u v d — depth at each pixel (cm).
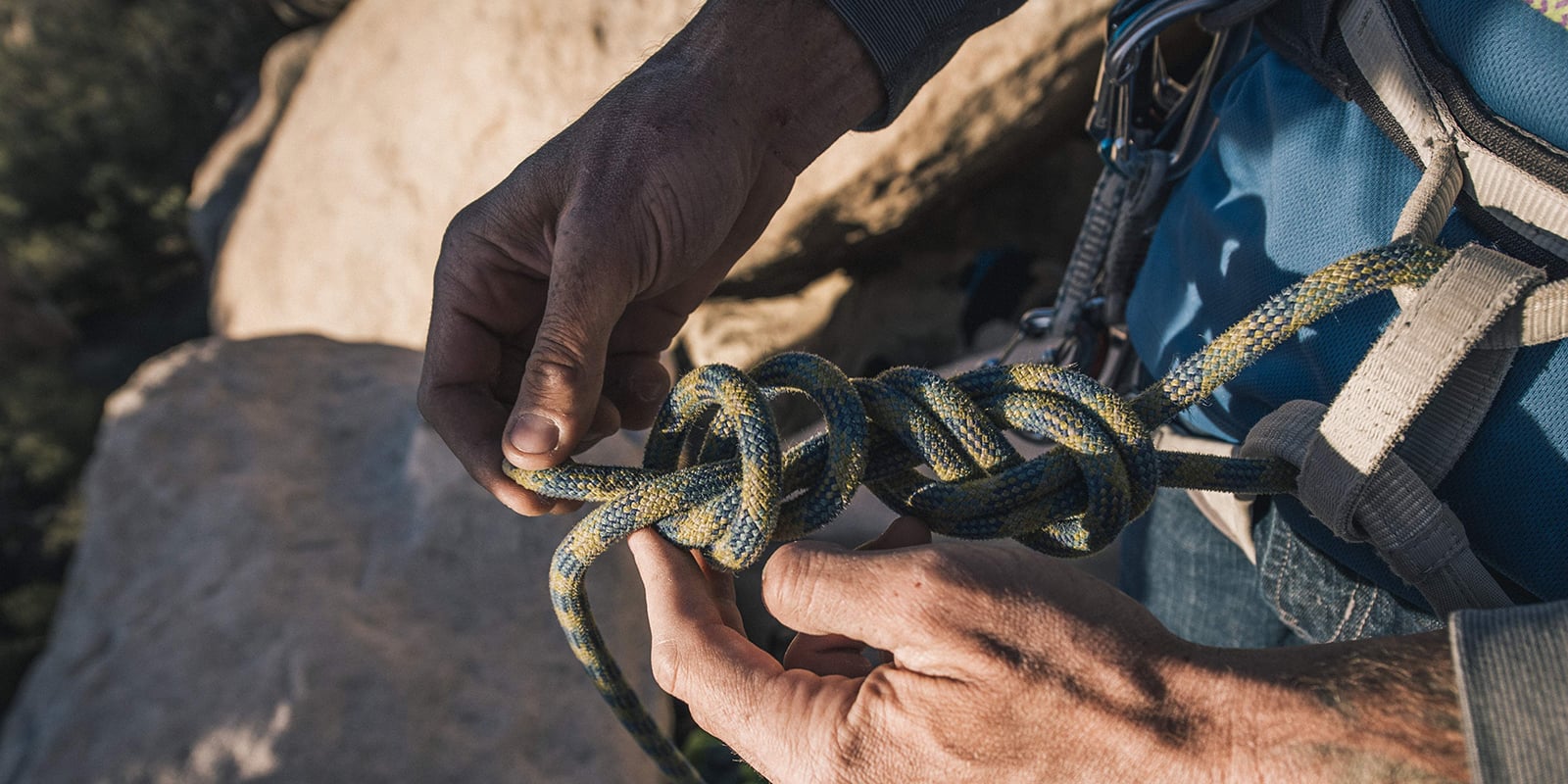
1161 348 50
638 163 43
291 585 91
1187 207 49
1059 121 121
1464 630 32
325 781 79
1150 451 40
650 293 46
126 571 96
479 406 46
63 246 363
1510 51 36
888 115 48
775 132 47
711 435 43
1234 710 34
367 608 89
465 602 90
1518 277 35
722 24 45
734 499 39
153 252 381
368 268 156
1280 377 43
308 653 85
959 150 117
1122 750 34
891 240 130
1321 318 41
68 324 361
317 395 112
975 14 47
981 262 122
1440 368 36
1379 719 33
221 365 113
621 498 40
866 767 36
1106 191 55
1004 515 40
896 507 42
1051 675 34
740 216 48
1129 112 51
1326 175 41
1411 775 32
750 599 100
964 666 34
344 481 102
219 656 87
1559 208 36
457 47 142
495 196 44
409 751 81
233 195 243
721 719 38
